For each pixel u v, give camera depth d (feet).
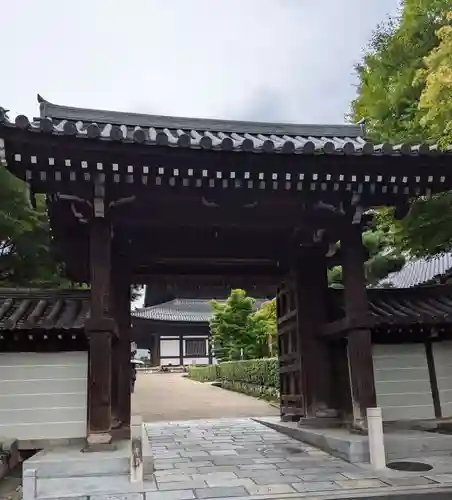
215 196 24.54
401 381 29.22
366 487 18.10
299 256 31.65
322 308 30.99
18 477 22.68
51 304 29.14
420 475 19.74
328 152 22.59
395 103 34.32
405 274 50.93
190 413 53.26
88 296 29.73
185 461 23.97
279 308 36.19
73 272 33.32
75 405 26.04
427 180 24.44
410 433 25.70
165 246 30.25
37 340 26.40
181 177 22.88
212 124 32.07
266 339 85.10
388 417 28.63
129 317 29.09
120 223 25.30
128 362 28.37
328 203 26.08
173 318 140.46
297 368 31.53
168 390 84.94
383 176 23.94
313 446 27.27
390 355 29.58
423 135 32.01
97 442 21.44
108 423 21.85
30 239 43.73
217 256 31.04
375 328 28.53
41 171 21.56
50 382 26.21
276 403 60.90
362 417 24.52
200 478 20.17
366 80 37.42
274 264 33.88
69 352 26.73
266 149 22.09
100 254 23.48
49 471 19.13
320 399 29.99
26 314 27.35
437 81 23.31
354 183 24.38
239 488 18.42
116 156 21.25
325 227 26.86
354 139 33.60
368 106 36.73
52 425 25.68
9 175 39.50
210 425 39.22
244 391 77.97
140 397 73.20
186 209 25.26
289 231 30.73
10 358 26.27
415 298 32.35
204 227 29.04
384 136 33.71
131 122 30.32
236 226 26.96
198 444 29.43
